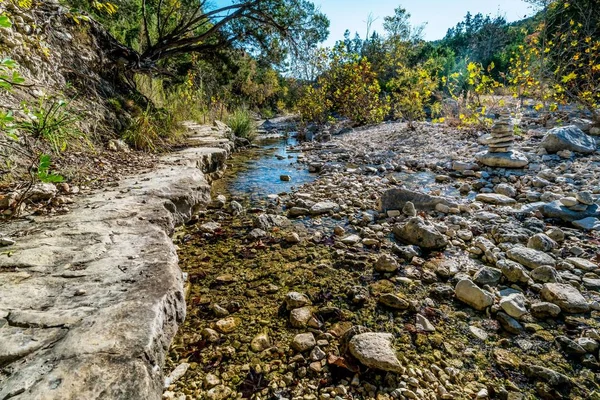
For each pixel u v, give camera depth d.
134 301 1.22
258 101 23.91
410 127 8.41
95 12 6.35
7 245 1.61
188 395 1.36
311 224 3.26
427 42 22.41
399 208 3.52
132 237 1.81
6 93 2.73
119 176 3.15
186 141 5.86
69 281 1.33
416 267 2.37
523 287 2.05
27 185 2.23
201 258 2.59
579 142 4.79
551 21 8.19
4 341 0.97
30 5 3.33
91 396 0.83
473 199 3.75
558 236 2.59
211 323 1.82
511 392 1.36
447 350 1.59
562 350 1.56
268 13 8.16
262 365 1.52
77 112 3.62
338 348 1.61
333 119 12.28
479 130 6.86
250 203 3.96
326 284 2.19
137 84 6.17
